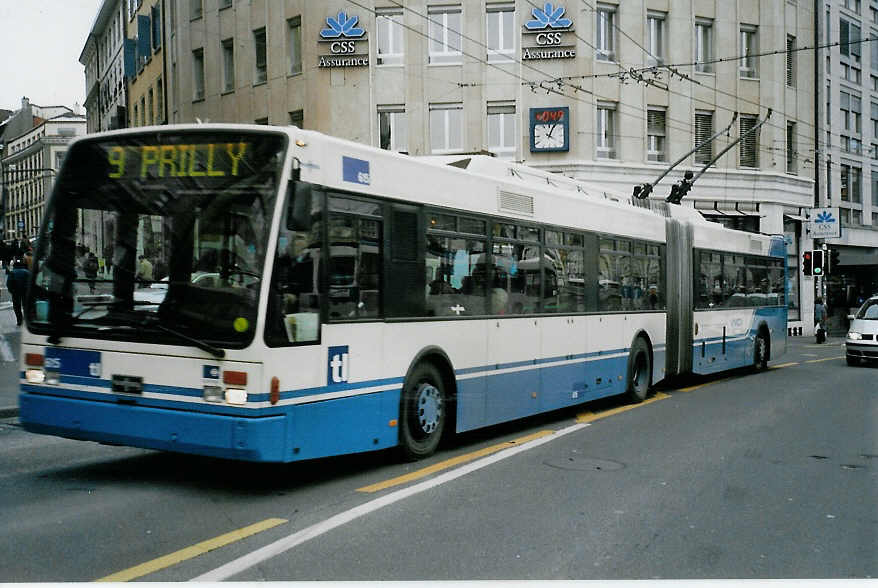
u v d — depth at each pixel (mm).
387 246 7609
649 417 11852
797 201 37281
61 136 85500
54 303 6922
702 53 34000
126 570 4863
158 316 6512
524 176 10836
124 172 6785
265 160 6445
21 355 7055
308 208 6418
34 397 6957
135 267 6648
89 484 7070
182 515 6125
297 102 30781
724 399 14141
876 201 46688
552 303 10641
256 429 6164
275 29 31406
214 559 5117
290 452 6426
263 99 32094
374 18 29938
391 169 7688
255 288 6273
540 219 10367
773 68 35594
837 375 19047
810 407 13281
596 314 11898
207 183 6535
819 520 6484
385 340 7578
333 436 6910
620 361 12734
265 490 6969
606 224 12250
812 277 39156
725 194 34062
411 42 29953
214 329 6328
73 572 4816
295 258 6488
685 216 15750
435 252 8320
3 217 65375
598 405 13172
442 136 30250
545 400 10453
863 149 45281
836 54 42344
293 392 6453
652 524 6254
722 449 9445
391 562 5164
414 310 7988
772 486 7637
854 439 10312
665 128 32688
